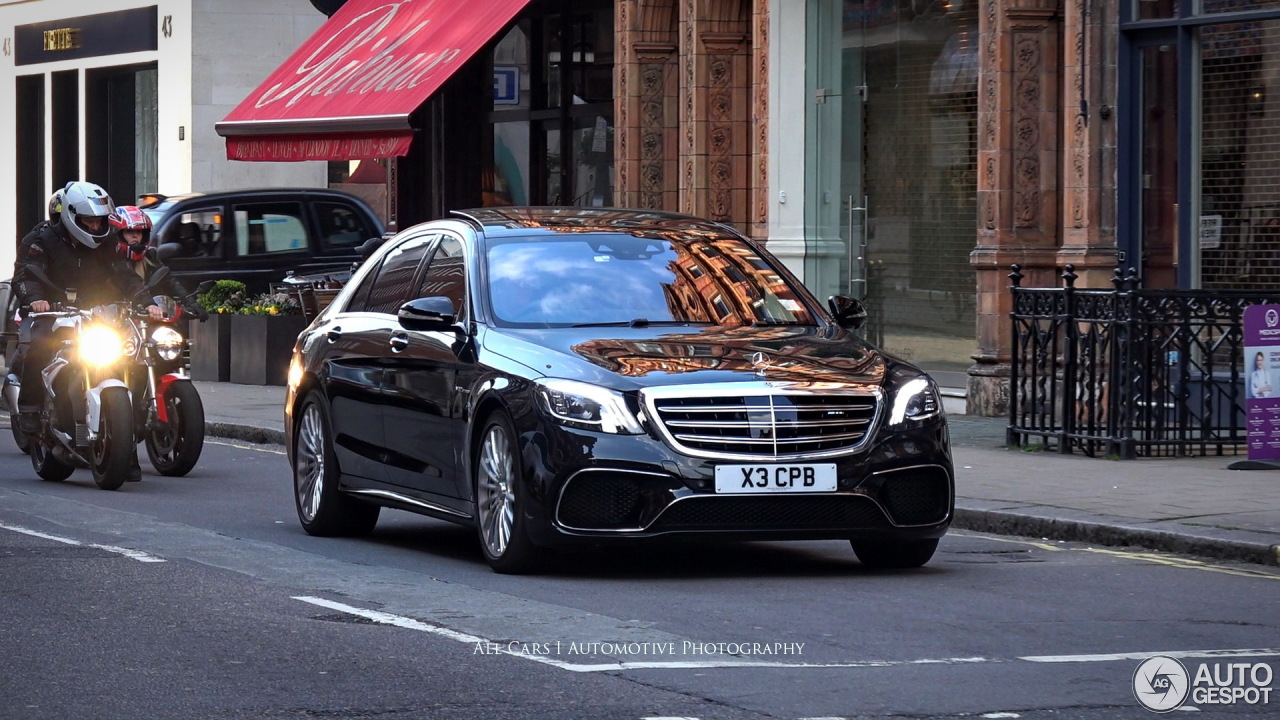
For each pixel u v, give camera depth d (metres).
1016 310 24.08
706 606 13.63
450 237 17.12
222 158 54.38
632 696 10.59
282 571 15.35
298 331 37.16
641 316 15.96
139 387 22.88
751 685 10.88
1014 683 10.98
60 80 61.09
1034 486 20.11
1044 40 27.53
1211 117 25.58
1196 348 23.28
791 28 32.62
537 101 42.34
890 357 15.54
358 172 53.44
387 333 17.09
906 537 14.73
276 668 11.41
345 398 17.52
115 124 58.84
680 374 14.46
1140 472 21.36
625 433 14.22
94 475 21.77
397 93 36.88
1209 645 12.32
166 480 22.91
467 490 15.52
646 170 36.38
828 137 32.28
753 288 16.64
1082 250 26.52
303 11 54.75
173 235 38.94
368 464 17.17
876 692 10.70
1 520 18.62
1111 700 10.56
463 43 36.94
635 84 36.25
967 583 14.92
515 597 14.01
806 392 14.48
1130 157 26.41
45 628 12.75
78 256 22.25
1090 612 13.58
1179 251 25.92
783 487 14.23
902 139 30.86
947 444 14.98
